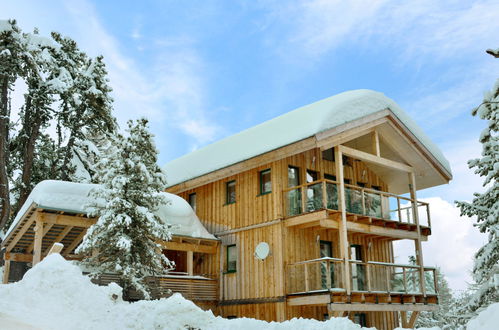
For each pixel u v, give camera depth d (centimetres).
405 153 2148
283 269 1769
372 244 2134
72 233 1888
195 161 2327
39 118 2686
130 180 1622
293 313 1744
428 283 3838
